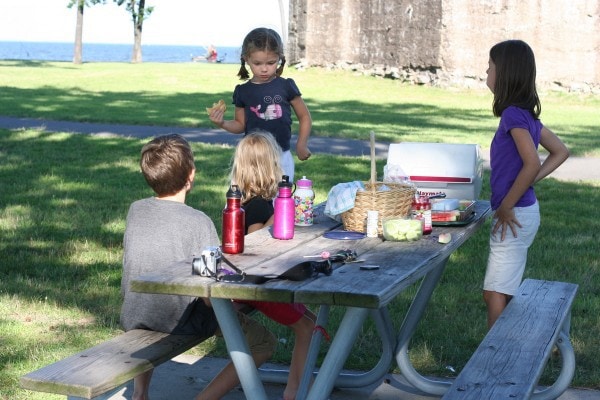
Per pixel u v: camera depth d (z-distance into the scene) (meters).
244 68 5.64
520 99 4.23
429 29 33.19
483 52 31.61
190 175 3.89
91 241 7.34
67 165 11.66
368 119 19.86
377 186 4.19
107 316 5.34
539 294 4.57
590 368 4.62
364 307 2.92
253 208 4.38
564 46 30.39
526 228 4.29
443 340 5.04
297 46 40.59
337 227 4.23
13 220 8.09
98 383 3.12
